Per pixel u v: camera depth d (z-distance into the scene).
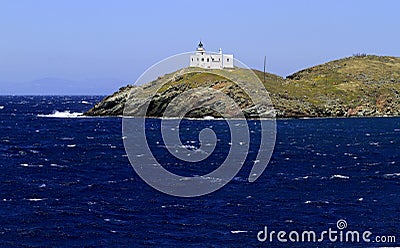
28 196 55.59
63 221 45.66
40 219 46.25
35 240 40.62
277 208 49.78
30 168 75.75
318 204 51.44
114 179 65.81
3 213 48.09
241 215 47.19
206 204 51.56
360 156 89.94
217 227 43.53
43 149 100.25
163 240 40.34
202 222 45.06
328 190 58.84
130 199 54.03
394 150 98.94
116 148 100.69
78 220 45.94
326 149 100.31
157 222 45.19
